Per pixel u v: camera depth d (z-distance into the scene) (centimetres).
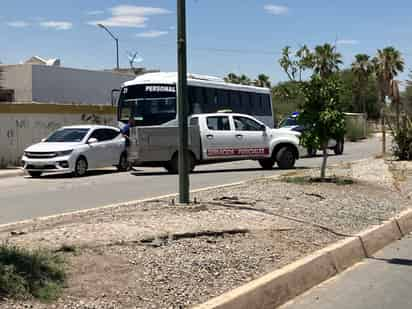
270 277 714
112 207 1188
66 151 2123
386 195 1424
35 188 1789
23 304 545
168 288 648
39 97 4081
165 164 2184
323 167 1580
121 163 2370
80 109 2981
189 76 3006
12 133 2639
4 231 938
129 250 757
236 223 965
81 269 662
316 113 1505
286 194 1323
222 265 746
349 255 909
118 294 610
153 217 985
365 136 5609
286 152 2281
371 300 720
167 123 2717
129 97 2781
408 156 2456
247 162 2750
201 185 1734
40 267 621
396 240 1091
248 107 3288
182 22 1079
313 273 794
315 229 998
